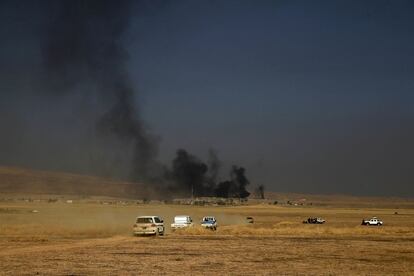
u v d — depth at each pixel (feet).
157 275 149.48
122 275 148.97
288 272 158.10
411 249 236.02
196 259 190.39
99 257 195.83
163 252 216.33
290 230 372.99
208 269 163.22
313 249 233.55
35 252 215.10
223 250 226.38
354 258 198.39
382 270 164.96
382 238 310.45
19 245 252.62
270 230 372.17
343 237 317.42
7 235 318.24
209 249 230.68
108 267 166.20
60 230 375.45
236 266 171.12
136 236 323.57
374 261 189.47
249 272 157.28
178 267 167.43
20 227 395.14
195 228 372.17
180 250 225.15
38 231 358.02
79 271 156.87
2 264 173.37
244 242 272.72
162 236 324.39
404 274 156.35
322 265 176.14
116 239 295.07
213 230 384.06
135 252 215.31
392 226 508.12
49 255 202.18
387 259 196.24
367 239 301.22
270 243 266.98
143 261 183.11
